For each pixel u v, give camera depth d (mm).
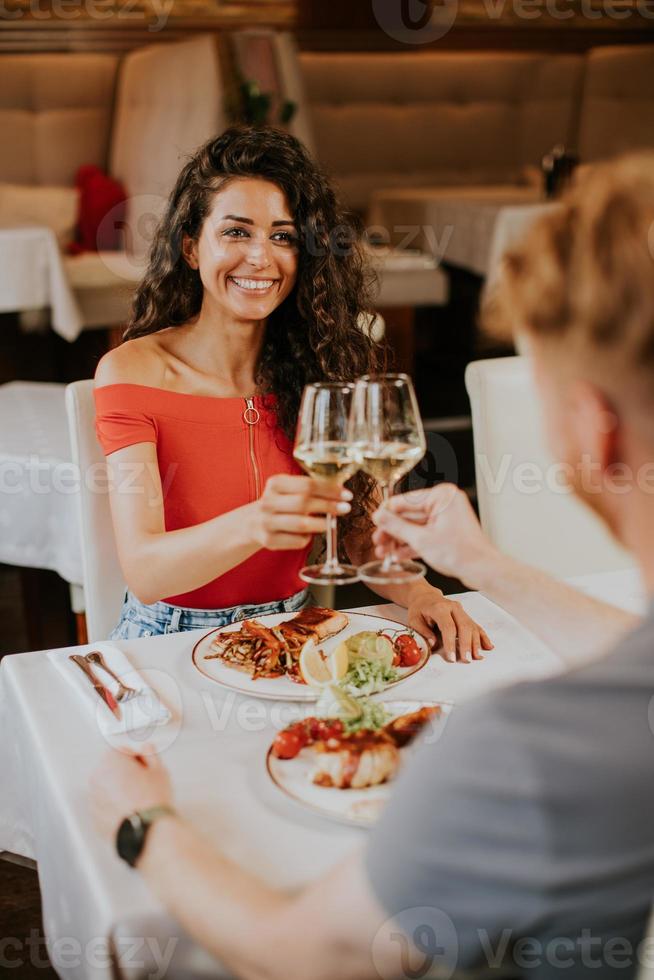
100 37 5379
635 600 1475
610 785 638
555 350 683
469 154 5938
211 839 946
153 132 4930
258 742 1124
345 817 959
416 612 1441
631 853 649
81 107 5410
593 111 5738
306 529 1218
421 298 4457
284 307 1729
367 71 5711
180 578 1432
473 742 658
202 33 5477
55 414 2752
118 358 1659
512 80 5902
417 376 5082
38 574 2527
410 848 667
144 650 1356
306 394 1166
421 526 1140
